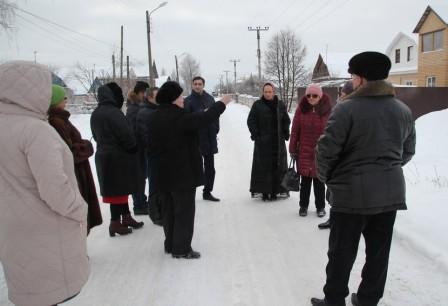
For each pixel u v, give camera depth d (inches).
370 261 123.3
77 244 102.2
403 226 185.2
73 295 101.7
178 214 169.5
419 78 1181.1
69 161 100.8
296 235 196.5
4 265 98.1
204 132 252.8
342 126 112.7
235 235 199.2
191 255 172.7
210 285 149.2
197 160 169.5
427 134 514.0
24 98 94.0
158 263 168.4
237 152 453.4
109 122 188.5
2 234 95.7
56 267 98.2
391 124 113.2
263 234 199.5
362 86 114.5
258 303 136.3
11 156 92.7
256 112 248.2
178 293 143.6
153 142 166.9
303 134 217.0
